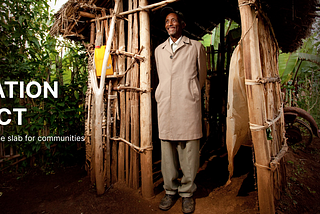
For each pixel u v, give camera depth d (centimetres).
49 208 205
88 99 266
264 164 165
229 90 183
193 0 277
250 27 160
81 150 350
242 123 189
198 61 204
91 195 227
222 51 373
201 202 212
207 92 411
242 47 173
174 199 214
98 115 221
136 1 224
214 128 411
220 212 193
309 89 516
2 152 283
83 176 281
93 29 264
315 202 208
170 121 199
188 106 195
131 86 235
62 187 250
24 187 252
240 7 164
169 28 203
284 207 191
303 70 563
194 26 349
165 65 206
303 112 335
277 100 225
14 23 288
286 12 190
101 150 225
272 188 171
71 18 254
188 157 200
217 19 354
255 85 162
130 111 244
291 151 339
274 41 238
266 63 185
